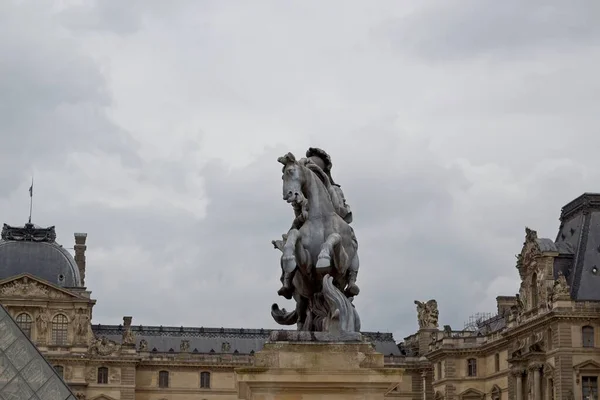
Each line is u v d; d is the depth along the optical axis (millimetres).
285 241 20672
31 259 195875
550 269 151125
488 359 177375
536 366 149250
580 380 142500
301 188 20438
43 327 189000
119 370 191875
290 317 20812
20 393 53531
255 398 18609
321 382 18562
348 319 19297
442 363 182875
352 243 20500
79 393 188000
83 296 192250
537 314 151375
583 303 144250
